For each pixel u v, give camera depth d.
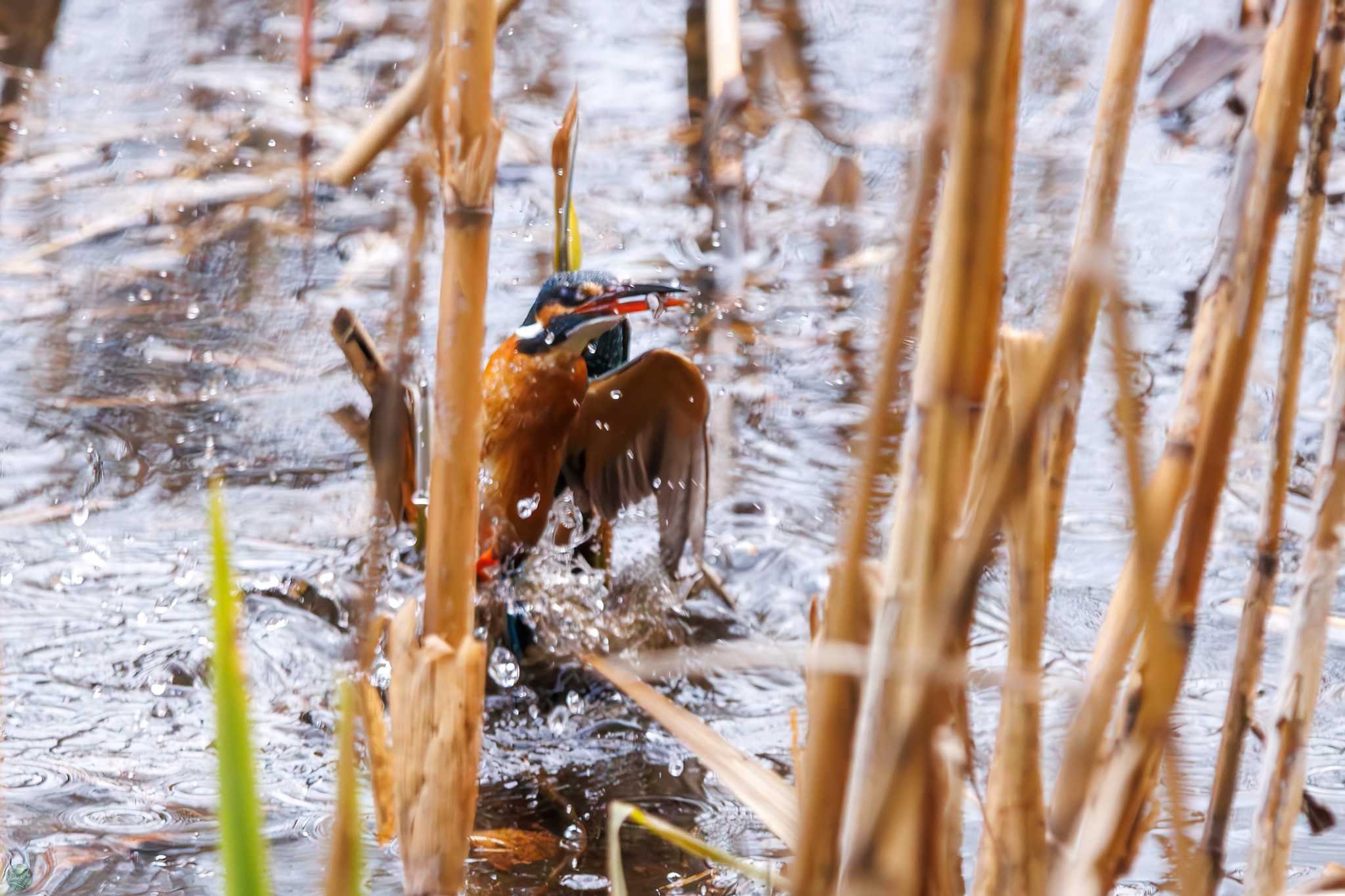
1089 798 2.24
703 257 10.05
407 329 2.31
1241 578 6.64
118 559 6.78
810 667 1.92
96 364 8.48
